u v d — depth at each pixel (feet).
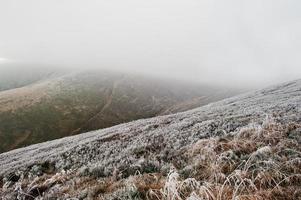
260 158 24.84
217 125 47.29
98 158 41.24
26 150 78.23
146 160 31.96
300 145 27.55
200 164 26.53
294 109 52.47
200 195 18.42
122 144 47.98
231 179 21.48
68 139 84.07
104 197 22.36
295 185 18.85
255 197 17.28
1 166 50.90
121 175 28.81
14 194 29.66
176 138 42.60
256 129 34.53
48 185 30.32
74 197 23.77
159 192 21.15
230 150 27.76
